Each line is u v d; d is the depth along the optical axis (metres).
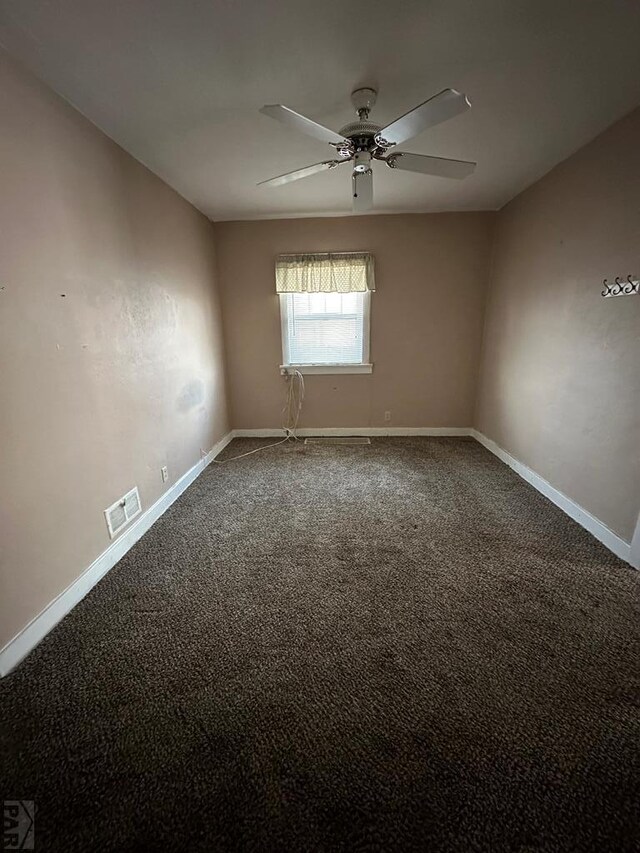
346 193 3.02
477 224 3.65
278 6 1.27
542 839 0.94
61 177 1.69
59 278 1.68
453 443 4.01
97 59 1.48
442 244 3.71
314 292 3.82
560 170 2.55
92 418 1.92
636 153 1.91
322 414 4.29
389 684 1.36
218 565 2.05
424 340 4.00
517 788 1.04
